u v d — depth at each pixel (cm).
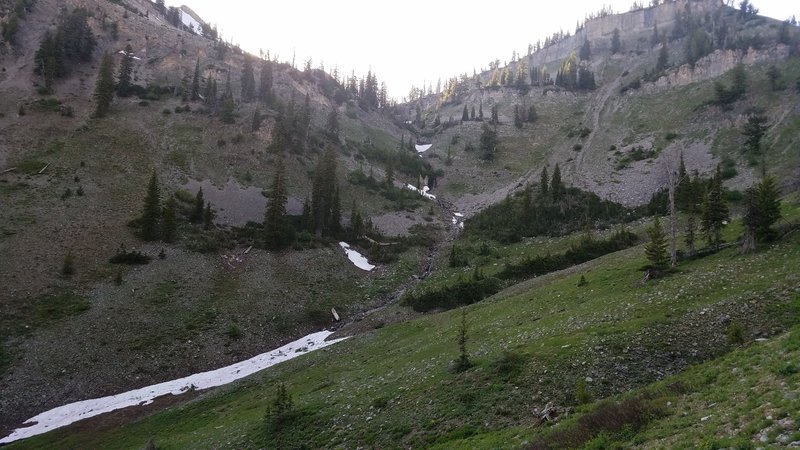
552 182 12331
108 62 14050
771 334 2716
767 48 17738
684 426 1680
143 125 13238
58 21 17512
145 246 8344
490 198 14875
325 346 6297
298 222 10775
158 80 17288
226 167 12531
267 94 18275
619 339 3056
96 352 5838
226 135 14062
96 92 13425
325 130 17938
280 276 8525
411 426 2742
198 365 6078
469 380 3094
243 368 6031
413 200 14188
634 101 18950
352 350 5628
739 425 1495
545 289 5653
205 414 4497
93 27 18438
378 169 16538
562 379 2738
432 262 10225
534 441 2016
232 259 8719
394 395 3272
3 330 5778
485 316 5262
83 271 7244
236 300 7500
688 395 1998
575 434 1916
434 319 6138
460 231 12088
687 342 2877
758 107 13725
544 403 2552
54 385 5281
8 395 5025
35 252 7306
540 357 3072
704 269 4297
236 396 4912
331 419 3186
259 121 14888
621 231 8562
